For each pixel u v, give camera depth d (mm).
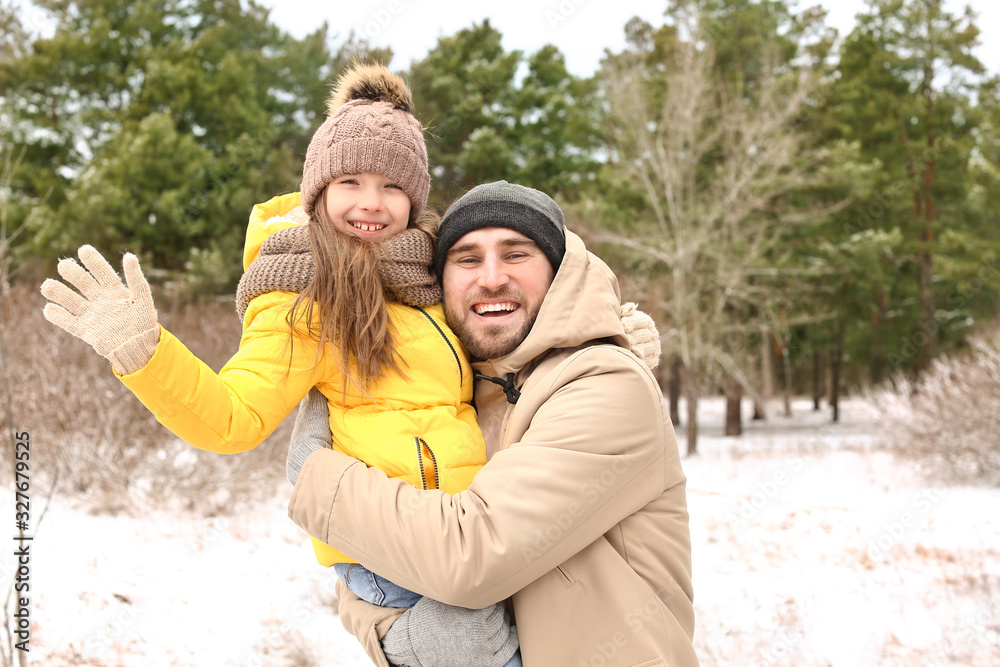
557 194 20938
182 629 4332
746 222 19078
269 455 7621
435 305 1763
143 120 18984
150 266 17109
